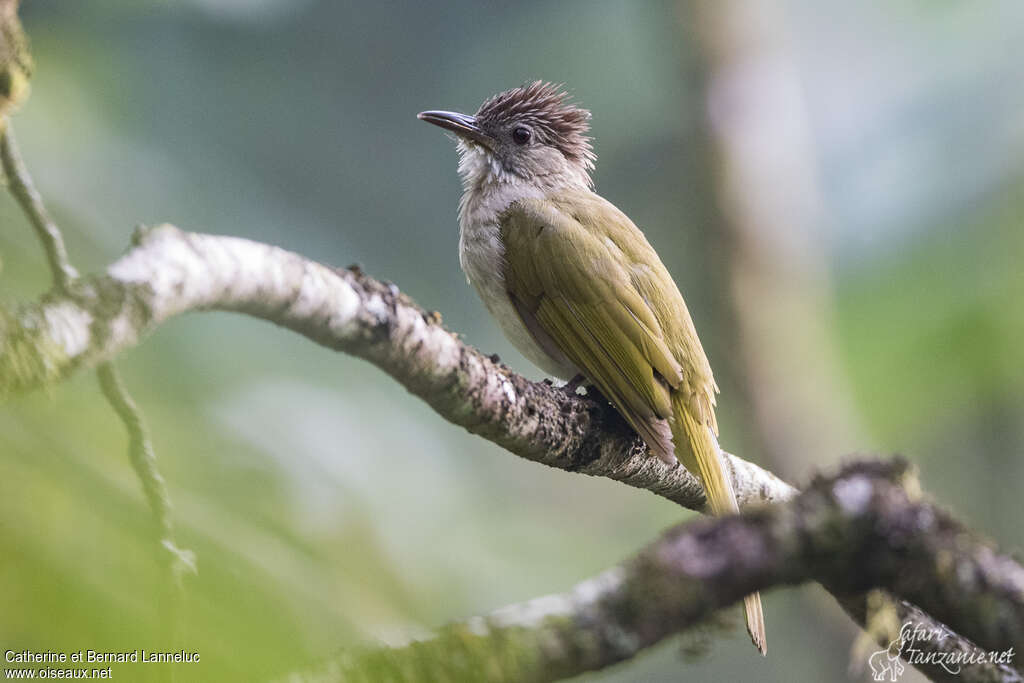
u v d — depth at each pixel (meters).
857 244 13.47
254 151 14.84
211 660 5.18
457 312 16.55
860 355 13.43
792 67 15.77
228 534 7.09
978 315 12.86
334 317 5.71
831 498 4.92
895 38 14.28
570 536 14.38
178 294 4.81
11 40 5.21
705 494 8.55
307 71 15.46
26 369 4.33
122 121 12.45
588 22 17.03
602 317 9.28
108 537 5.59
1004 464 14.34
